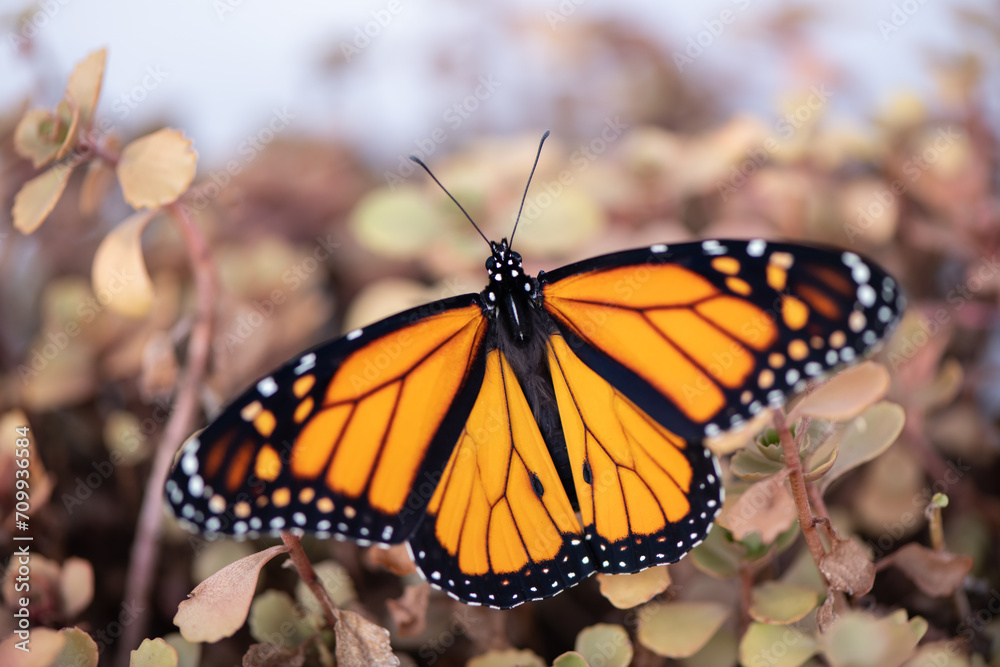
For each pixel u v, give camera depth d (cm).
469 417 41
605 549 41
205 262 44
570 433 41
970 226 47
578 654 41
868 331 39
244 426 39
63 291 47
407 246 47
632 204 49
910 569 41
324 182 53
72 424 47
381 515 40
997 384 47
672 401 40
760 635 40
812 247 39
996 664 41
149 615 45
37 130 42
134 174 42
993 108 49
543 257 48
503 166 49
